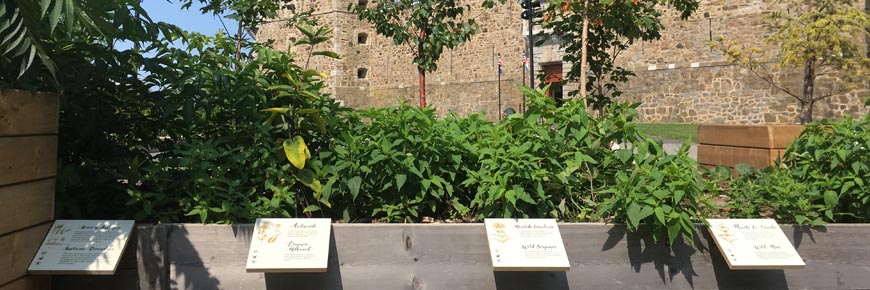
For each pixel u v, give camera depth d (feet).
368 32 83.92
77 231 7.88
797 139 10.88
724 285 8.32
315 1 81.66
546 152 9.18
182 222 8.94
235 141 9.34
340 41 80.94
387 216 9.16
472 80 73.41
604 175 9.57
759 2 50.88
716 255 8.34
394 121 9.43
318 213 9.64
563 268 7.65
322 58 80.94
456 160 9.23
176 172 9.17
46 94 7.67
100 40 9.96
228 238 8.06
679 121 55.42
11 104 6.98
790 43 38.27
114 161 9.05
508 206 8.52
